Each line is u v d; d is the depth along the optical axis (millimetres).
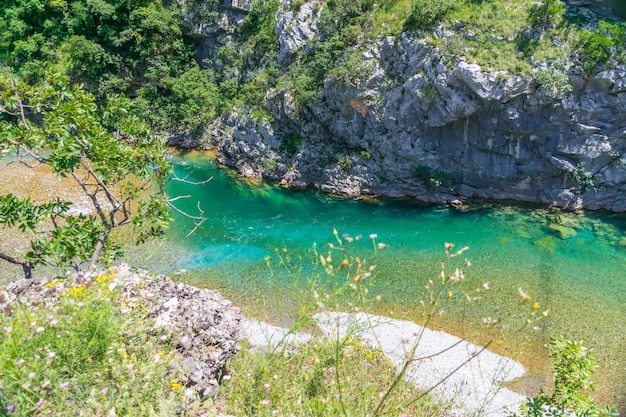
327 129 36969
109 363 7910
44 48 46312
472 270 25281
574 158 30719
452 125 32188
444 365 17500
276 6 42812
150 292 11266
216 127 43906
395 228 30484
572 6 31281
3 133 12383
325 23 36719
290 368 10633
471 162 33062
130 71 46812
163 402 7578
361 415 7938
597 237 28250
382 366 11828
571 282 23922
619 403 16609
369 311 21328
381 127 34062
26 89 13383
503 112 30375
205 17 45750
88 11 45656
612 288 23312
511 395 16344
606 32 28562
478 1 31438
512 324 20609
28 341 7605
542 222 30141
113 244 14602
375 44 33875
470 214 31875
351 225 31078
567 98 29281
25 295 10180
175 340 10000
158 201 13336
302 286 23219
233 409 9219
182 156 42844
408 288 23625
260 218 32188
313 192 36219
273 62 41188
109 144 12750
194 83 43969
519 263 25812
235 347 11203
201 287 24062
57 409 6918
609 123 29453
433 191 34062
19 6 47375
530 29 29984
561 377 9484
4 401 6582
